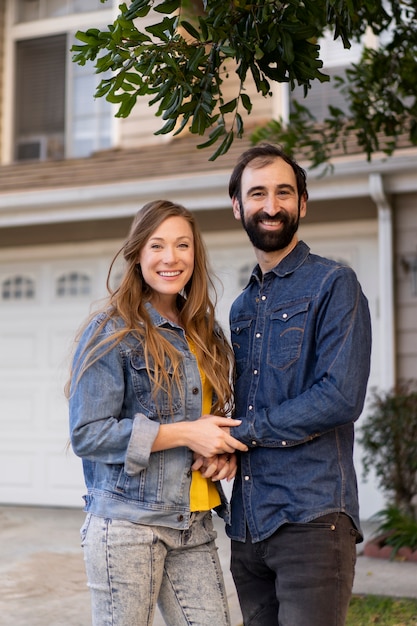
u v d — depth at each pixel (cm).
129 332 243
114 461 234
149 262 251
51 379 806
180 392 244
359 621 410
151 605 238
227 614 247
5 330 828
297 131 505
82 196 740
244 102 280
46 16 1001
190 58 270
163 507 237
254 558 244
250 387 248
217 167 739
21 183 821
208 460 242
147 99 921
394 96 462
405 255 686
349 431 245
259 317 252
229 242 754
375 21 420
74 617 428
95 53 274
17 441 813
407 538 562
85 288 803
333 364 230
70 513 754
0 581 502
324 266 247
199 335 257
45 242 818
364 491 696
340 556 232
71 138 974
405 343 681
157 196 728
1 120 1001
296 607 230
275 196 248
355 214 720
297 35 264
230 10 268
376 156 661
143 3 266
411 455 595
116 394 237
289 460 236
